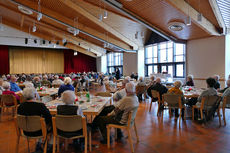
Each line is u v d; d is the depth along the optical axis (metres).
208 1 4.93
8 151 2.62
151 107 5.50
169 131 3.40
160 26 6.86
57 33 11.30
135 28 9.84
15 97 4.10
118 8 5.45
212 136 3.14
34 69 16.41
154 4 5.20
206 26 6.16
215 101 3.62
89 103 3.07
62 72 17.83
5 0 6.97
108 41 10.23
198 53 8.15
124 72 14.34
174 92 3.89
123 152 2.58
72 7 6.54
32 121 2.21
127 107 2.58
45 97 3.40
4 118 4.34
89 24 8.70
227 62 7.16
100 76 11.49
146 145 2.80
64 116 2.20
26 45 14.18
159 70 11.34
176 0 4.72
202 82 8.02
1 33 12.66
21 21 10.05
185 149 2.65
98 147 2.74
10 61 15.17
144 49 12.51
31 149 2.68
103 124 2.87
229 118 4.24
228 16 5.88
